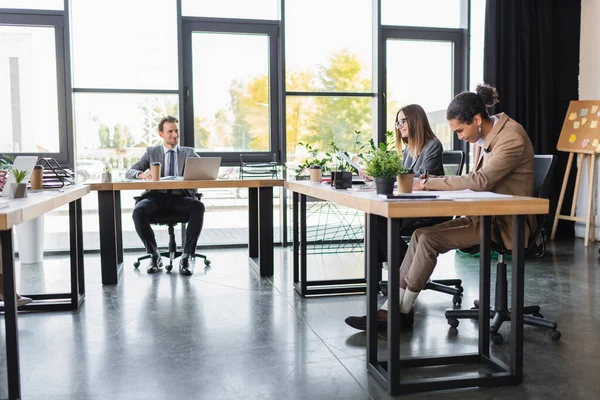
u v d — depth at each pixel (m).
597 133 5.25
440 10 5.64
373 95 5.57
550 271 4.13
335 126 5.53
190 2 5.20
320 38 5.45
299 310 3.14
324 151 5.51
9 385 1.95
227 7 5.28
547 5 5.50
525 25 5.46
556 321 2.91
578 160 5.45
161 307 3.23
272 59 5.38
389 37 5.52
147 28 5.13
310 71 5.45
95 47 5.07
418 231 2.58
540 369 2.26
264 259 4.06
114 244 3.83
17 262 4.64
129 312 3.13
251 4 5.32
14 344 1.94
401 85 5.61
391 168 2.25
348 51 5.51
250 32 5.31
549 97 5.56
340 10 5.46
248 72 5.38
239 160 5.38
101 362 2.36
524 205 1.99
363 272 4.20
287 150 5.45
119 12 5.08
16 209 1.96
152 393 2.04
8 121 4.95
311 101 5.47
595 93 5.56
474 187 2.46
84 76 5.07
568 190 5.74
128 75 5.14
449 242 2.46
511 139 2.48
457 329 2.79
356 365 2.30
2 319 2.94
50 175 3.32
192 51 5.24
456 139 5.71
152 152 4.64
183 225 5.34
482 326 2.33
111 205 3.82
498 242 2.54
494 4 5.38
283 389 2.07
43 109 4.98
